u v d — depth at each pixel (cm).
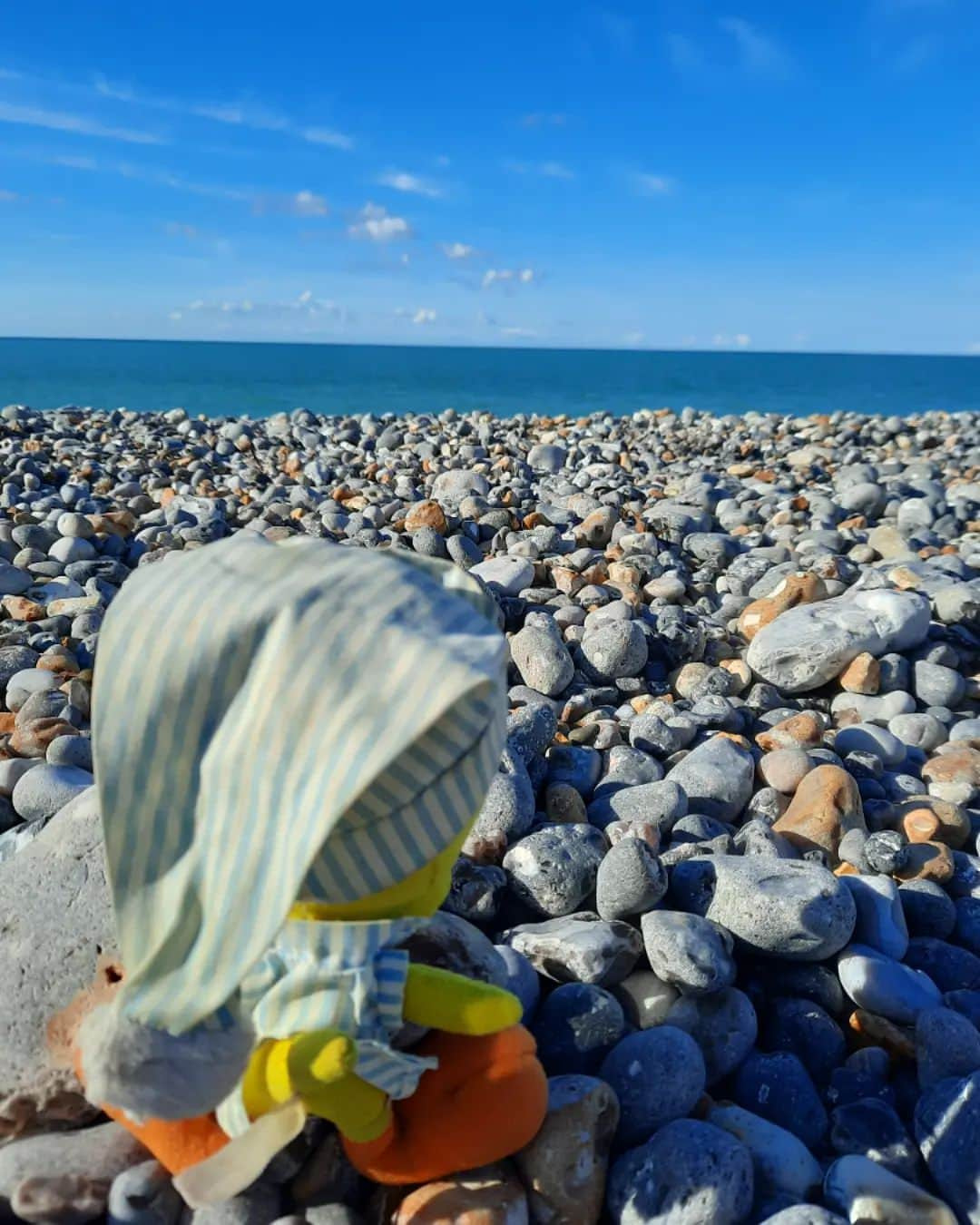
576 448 201
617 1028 41
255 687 28
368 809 28
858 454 214
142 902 28
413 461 189
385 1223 34
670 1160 36
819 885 47
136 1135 33
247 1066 30
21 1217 33
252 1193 34
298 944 30
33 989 36
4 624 91
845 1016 46
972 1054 42
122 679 29
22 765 62
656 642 90
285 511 135
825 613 85
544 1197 35
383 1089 31
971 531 138
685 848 55
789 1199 37
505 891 51
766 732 73
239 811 27
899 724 76
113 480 161
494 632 30
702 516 132
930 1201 36
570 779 66
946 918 52
